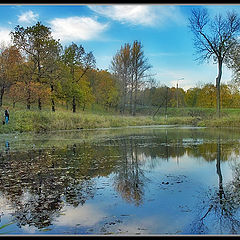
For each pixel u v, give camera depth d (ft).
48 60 98.27
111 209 13.56
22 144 43.14
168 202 14.40
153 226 11.51
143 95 176.24
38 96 92.84
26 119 73.87
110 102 178.81
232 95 171.32
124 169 23.25
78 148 37.55
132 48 142.31
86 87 142.31
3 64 100.12
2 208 14.15
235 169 22.47
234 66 82.99
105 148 37.11
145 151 33.50
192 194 15.67
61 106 167.22
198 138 48.42
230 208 13.46
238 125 78.18
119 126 97.66
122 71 143.95
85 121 88.12
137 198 15.17
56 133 65.98
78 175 21.20
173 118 116.37
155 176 20.47
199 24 82.33
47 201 15.03
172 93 187.32
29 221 12.38
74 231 11.22
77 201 14.92
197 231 10.98
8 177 20.76
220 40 81.92
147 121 108.88
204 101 188.75
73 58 123.95
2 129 64.75
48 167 24.50
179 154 30.66
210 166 23.85
